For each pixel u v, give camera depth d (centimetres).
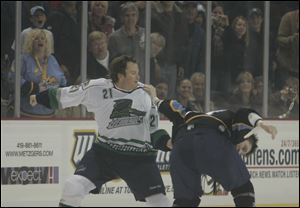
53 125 2930
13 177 2861
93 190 1859
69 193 1812
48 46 2953
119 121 1853
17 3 2888
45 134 2916
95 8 3030
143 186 1850
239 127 1811
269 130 1767
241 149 1888
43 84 2947
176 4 3184
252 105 3350
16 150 2866
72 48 3000
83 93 1862
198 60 3234
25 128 2880
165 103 1873
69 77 3000
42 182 2909
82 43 3012
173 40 3184
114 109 1852
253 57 3338
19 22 2895
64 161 2950
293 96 3416
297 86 3428
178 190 1816
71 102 1870
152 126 1886
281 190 3316
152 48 3147
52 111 2962
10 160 2855
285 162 3328
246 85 3328
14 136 2862
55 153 2933
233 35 3294
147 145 1872
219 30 3266
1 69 2892
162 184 1870
